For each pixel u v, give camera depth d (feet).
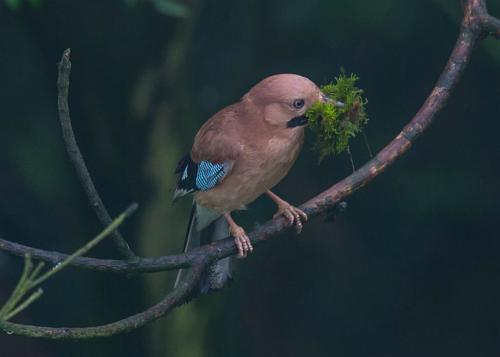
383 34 47.26
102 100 40.19
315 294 54.54
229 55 44.73
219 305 42.45
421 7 47.01
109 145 40.52
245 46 45.06
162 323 41.65
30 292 51.39
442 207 50.01
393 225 52.85
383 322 54.19
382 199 51.60
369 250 53.83
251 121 26.86
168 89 40.40
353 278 54.13
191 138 40.75
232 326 44.11
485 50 45.91
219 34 44.73
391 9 46.34
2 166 51.49
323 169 50.19
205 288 26.04
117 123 40.34
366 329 54.19
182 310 41.57
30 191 51.72
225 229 28.60
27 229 51.44
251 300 54.29
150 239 40.24
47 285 51.83
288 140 26.81
